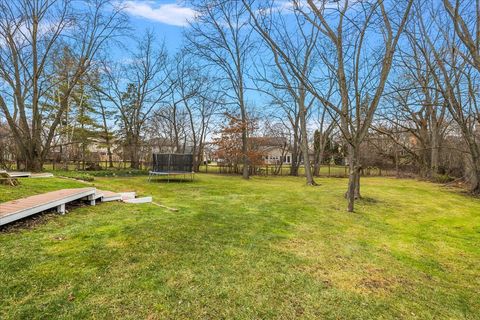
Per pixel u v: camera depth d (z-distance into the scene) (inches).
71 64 564.1
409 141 840.3
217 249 138.2
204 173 733.3
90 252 122.8
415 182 597.0
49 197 186.2
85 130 896.3
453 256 153.1
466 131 434.6
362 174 800.9
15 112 584.4
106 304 86.3
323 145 794.2
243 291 99.9
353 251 150.8
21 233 141.5
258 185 455.2
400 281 118.1
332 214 241.4
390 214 256.2
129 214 197.2
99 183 379.2
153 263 116.6
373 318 89.7
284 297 98.1
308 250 147.1
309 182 492.4
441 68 428.5
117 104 779.4
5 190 226.4
